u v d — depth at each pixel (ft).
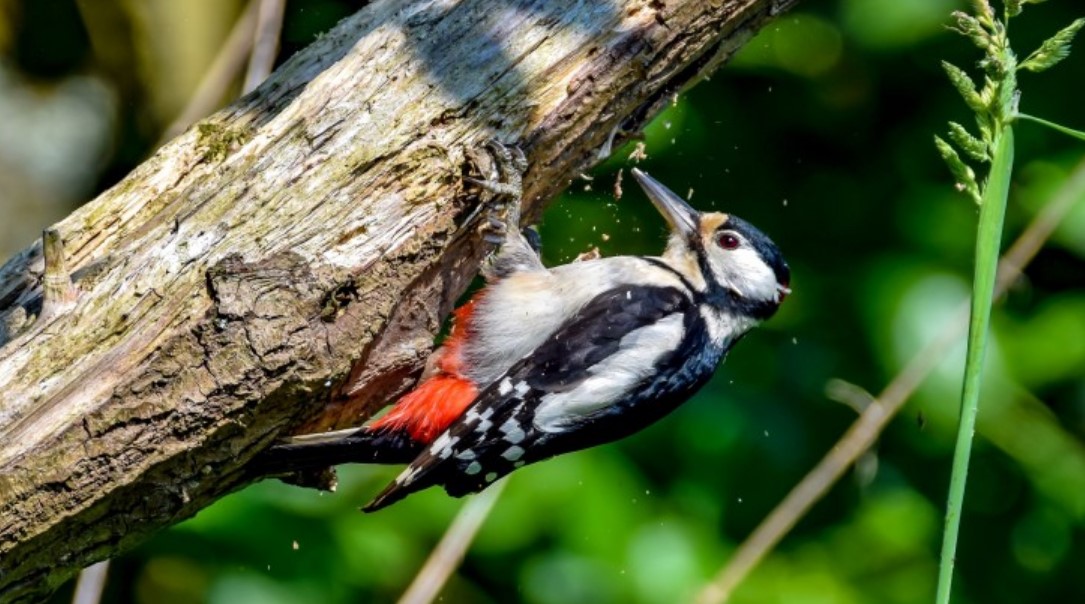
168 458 22.76
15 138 43.04
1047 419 40.93
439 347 29.07
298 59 27.58
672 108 41.24
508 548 38.60
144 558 37.88
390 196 24.79
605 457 39.32
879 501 42.04
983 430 40.91
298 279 23.27
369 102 25.17
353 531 38.17
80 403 22.41
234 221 24.00
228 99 41.14
